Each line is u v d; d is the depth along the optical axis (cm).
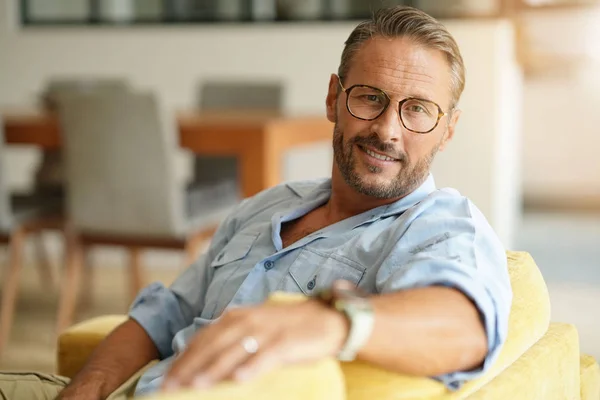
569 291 442
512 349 138
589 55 559
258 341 91
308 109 505
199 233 372
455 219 134
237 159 447
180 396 84
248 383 88
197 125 361
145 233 359
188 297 178
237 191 421
